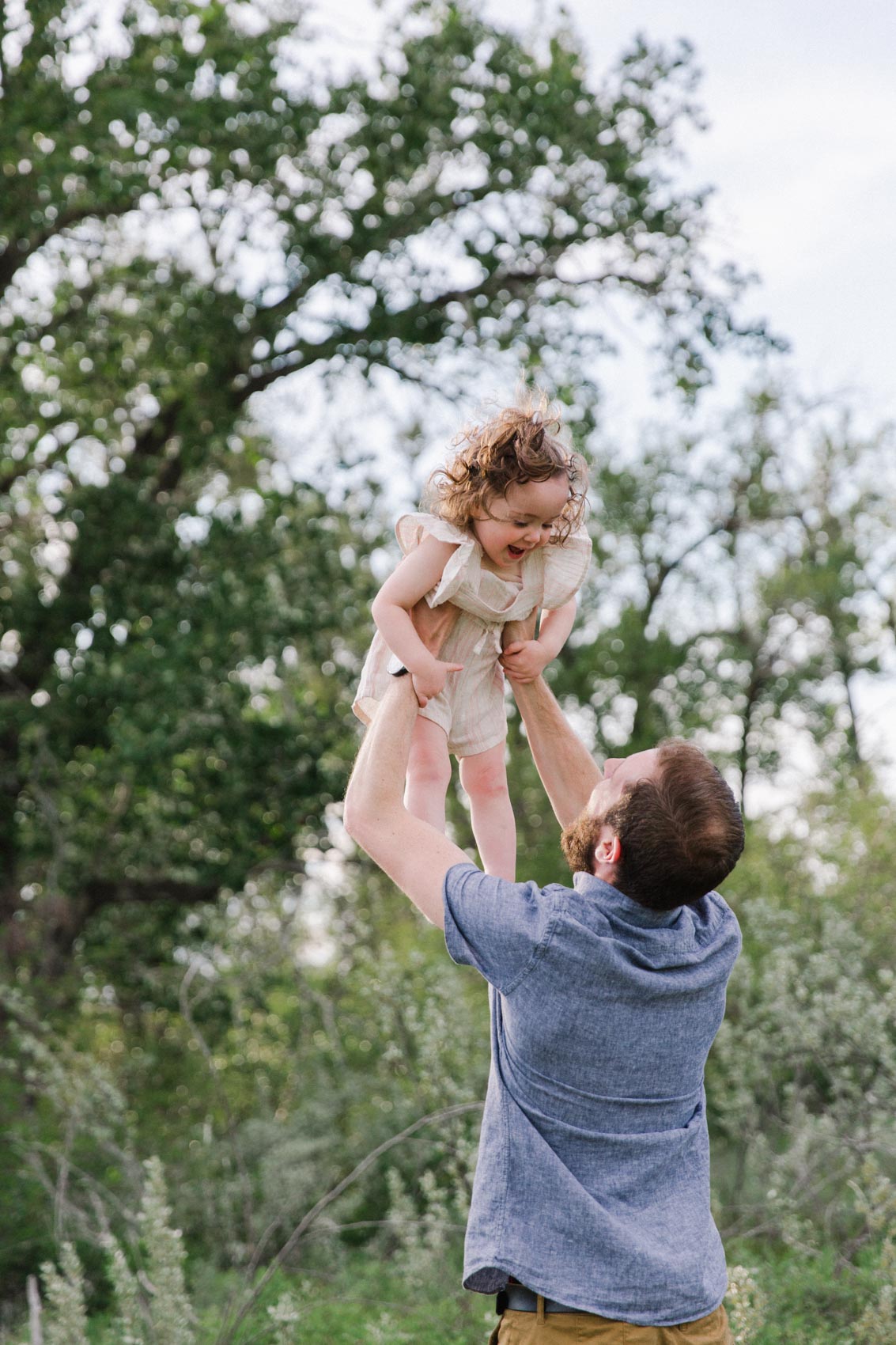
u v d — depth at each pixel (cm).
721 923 230
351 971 1189
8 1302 836
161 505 1379
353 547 1588
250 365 1469
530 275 1461
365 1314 619
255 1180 906
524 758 1608
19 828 1378
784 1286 526
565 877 1277
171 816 1352
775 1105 744
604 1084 212
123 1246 810
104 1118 904
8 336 1352
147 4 1289
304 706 1450
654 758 223
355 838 234
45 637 1359
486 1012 990
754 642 2303
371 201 1406
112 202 1283
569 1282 205
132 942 1424
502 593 259
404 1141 834
